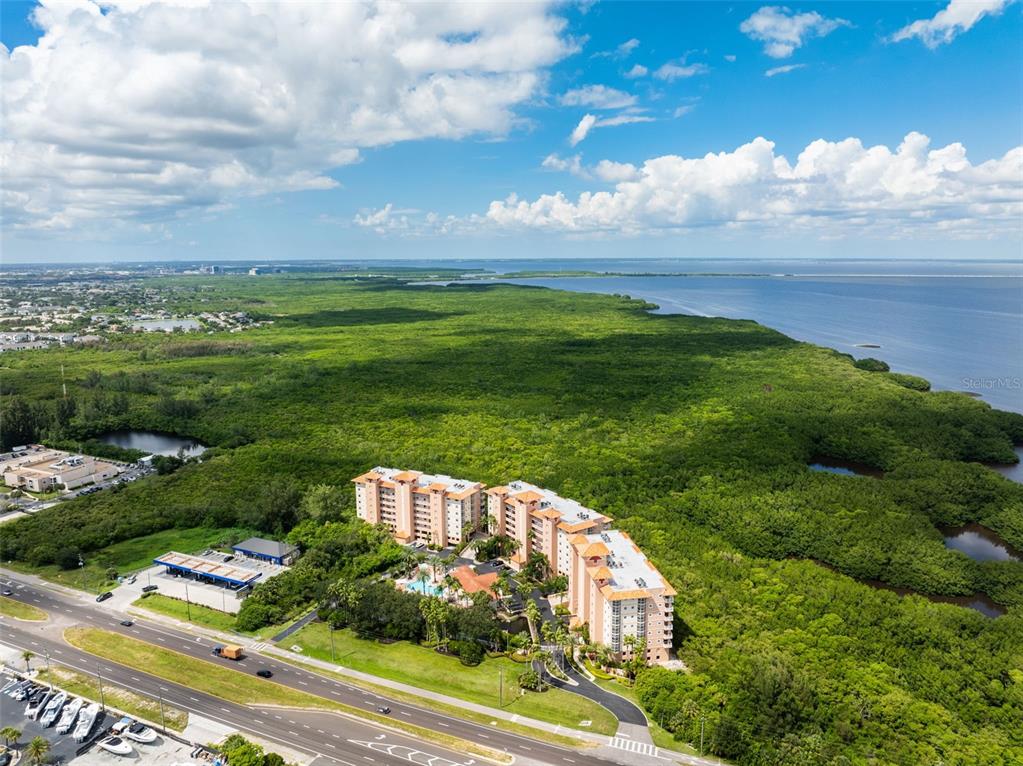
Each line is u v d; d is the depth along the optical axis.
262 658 175.25
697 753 141.25
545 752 141.12
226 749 137.38
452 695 160.62
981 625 184.50
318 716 152.38
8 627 188.88
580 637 183.38
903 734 143.25
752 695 150.62
